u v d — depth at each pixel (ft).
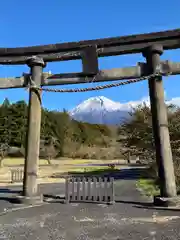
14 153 166.71
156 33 31.89
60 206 31.01
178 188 38.37
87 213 27.09
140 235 19.24
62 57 34.60
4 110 153.58
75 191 36.01
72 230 20.90
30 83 34.53
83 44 33.88
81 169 108.37
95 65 33.24
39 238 18.92
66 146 191.93
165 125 30.58
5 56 36.01
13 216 26.07
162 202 28.58
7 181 70.44
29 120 34.27
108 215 25.96
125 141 65.67
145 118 59.62
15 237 19.20
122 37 32.96
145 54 32.89
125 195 39.11
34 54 35.37
